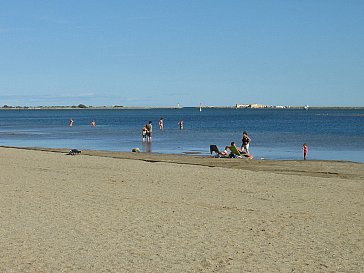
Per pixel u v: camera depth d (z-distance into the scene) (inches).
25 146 1624.0
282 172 888.3
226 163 1039.0
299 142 1723.7
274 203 574.9
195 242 401.4
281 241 406.0
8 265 341.7
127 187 687.7
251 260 354.3
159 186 700.0
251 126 3206.2
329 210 534.3
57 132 2539.4
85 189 666.2
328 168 937.5
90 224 461.4
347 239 412.2
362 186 703.1
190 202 577.9
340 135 2126.0
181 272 328.5
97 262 348.5
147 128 1809.8
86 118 5590.6
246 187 693.9
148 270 331.9
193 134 2268.7
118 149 1475.1
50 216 494.0
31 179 760.3
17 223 463.2
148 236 419.5
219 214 511.2
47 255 364.8
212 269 334.6
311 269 334.0
